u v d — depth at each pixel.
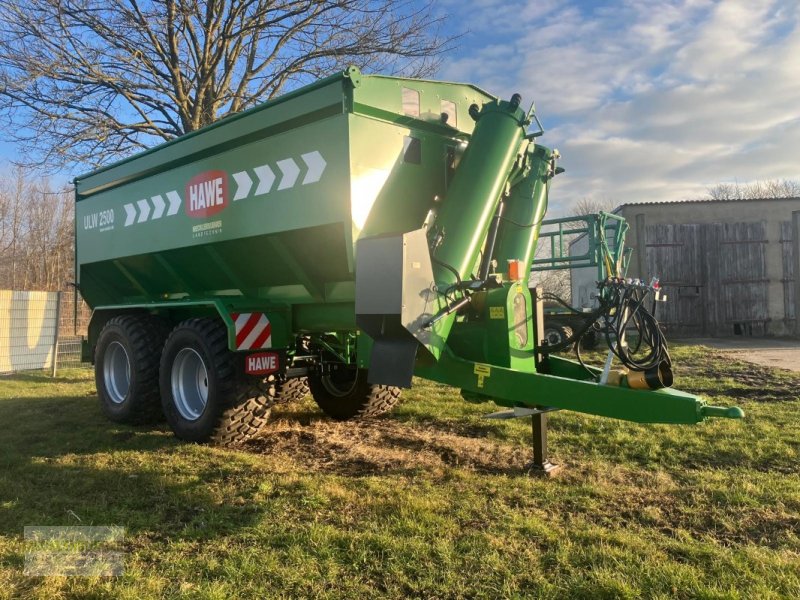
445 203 4.32
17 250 33.78
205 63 12.36
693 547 2.94
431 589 2.60
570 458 4.56
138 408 6.04
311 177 4.35
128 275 6.92
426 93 4.76
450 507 3.51
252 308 5.08
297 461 4.60
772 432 5.16
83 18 11.19
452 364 3.99
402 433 5.46
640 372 3.37
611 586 2.55
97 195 7.07
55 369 11.07
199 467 4.42
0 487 4.01
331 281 4.79
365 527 3.23
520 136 4.60
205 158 5.35
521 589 2.59
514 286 3.96
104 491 3.93
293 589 2.61
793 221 16.55
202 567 2.82
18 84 10.87
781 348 13.19
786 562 2.75
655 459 4.52
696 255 17.48
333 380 6.24
